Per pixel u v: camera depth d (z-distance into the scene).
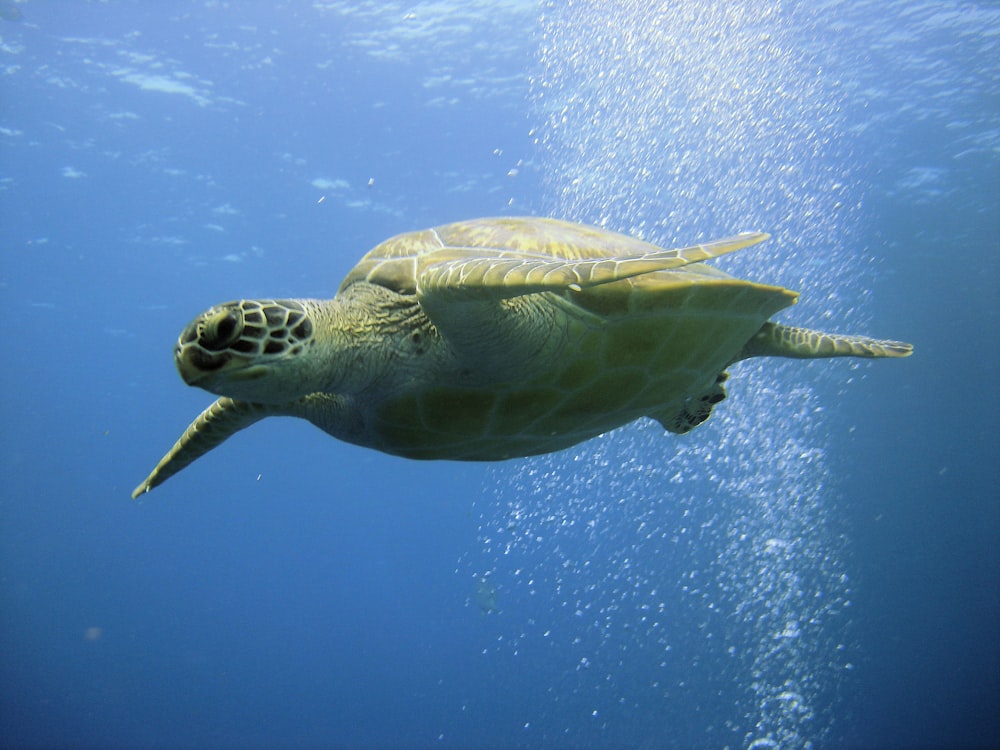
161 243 23.81
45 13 15.34
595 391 3.07
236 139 19.17
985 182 18.19
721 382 4.12
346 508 52.31
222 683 53.28
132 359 32.00
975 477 36.59
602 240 3.45
